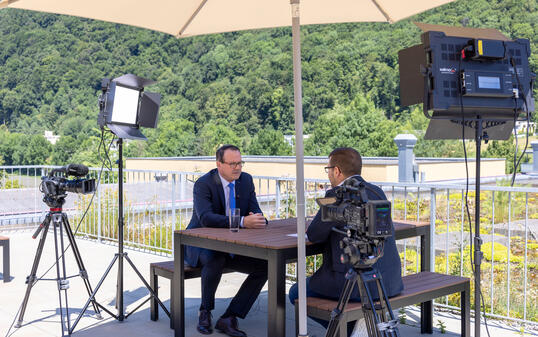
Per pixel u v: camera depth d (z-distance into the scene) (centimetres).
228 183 448
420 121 6122
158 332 435
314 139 6944
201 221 432
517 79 341
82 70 10088
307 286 363
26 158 8519
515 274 620
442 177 2620
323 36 9562
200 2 386
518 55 343
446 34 334
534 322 439
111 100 422
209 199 441
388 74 8794
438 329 438
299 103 323
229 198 447
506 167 3067
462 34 341
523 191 432
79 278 622
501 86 335
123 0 356
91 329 443
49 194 426
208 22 414
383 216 275
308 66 9306
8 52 10288
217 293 551
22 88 9950
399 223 432
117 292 473
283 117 9244
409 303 350
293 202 653
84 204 928
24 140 8569
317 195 627
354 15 423
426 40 329
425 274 407
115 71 10138
